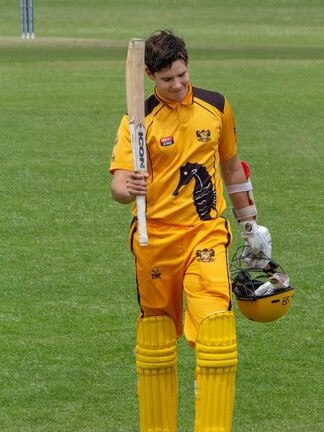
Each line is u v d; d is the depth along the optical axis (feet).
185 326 55.93
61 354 74.38
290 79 267.59
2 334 78.64
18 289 90.38
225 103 56.75
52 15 556.10
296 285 91.86
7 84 251.80
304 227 114.11
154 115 55.36
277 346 76.43
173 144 55.11
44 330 79.66
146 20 540.11
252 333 79.25
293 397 66.80
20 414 63.82
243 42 420.77
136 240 56.03
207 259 55.01
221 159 58.70
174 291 56.54
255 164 150.82
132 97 54.24
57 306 85.61
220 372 54.08
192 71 286.25
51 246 105.09
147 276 56.13
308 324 81.51
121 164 56.08
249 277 58.80
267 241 59.47
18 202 125.08
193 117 55.42
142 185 53.88
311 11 576.20
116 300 87.45
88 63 307.58
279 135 177.99
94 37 450.71
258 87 249.96
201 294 54.60
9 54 344.69
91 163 150.51
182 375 70.95
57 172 143.54
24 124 187.32
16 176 140.36
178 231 55.47
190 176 55.42
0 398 66.33
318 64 307.58
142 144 54.19
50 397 66.59
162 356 56.70
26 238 108.27
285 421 62.90
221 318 53.98
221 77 271.90
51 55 340.59
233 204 60.08
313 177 141.59
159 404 57.06
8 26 504.02
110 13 567.18
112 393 67.31
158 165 55.57
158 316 56.75
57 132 178.81
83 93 233.96
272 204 125.18
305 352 75.25
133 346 76.23
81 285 91.71
